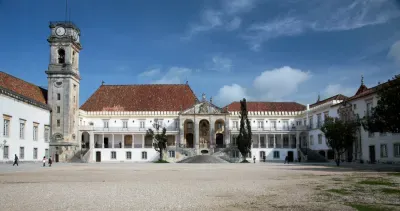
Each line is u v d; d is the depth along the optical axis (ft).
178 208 60.34
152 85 408.87
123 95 396.16
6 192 82.02
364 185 92.27
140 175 137.69
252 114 384.68
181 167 211.00
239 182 103.86
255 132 368.68
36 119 295.69
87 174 144.66
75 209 60.03
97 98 393.50
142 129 371.15
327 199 68.59
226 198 71.00
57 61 333.42
